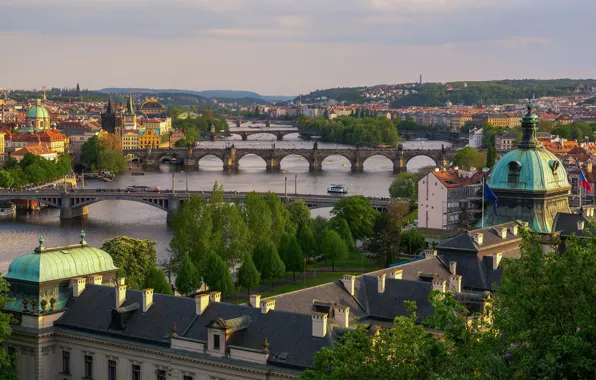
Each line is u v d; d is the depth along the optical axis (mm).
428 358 124250
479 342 117375
